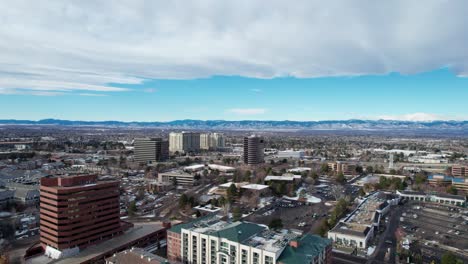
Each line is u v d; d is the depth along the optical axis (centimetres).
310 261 15800
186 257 19150
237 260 16988
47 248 19675
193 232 18788
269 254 15900
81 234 19962
